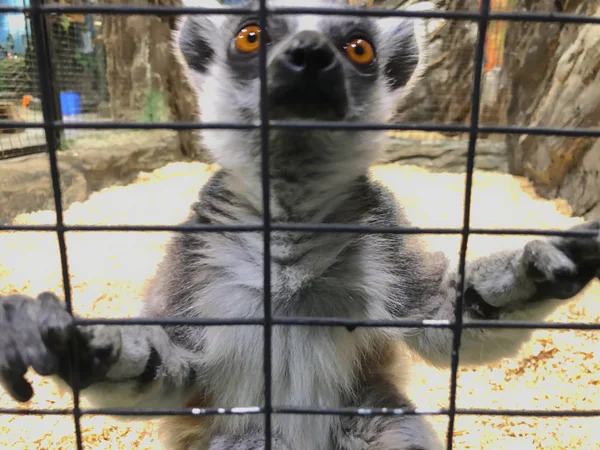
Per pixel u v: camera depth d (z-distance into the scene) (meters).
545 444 0.24
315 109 0.15
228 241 0.19
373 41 0.21
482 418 0.26
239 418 0.19
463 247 0.12
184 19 0.23
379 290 0.19
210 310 0.19
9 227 0.12
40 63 0.11
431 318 0.19
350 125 0.12
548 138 0.58
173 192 0.64
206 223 0.20
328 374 0.19
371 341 0.20
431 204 0.57
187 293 0.19
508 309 0.17
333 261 0.19
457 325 0.13
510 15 0.11
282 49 0.16
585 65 0.53
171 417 0.21
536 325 0.13
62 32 0.70
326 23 0.20
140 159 0.74
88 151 0.66
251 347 0.19
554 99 0.58
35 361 0.13
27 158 0.60
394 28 0.23
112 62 0.78
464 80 0.78
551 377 0.29
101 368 0.14
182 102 0.83
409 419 0.19
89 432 0.25
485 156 0.75
